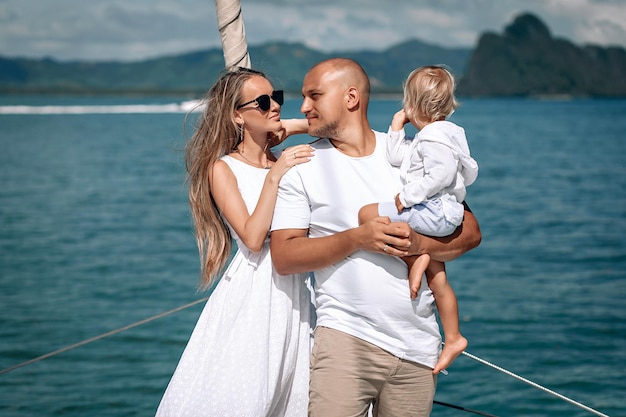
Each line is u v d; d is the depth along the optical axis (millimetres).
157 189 28375
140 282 13680
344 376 2705
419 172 2764
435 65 2939
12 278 13961
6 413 7469
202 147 3090
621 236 18500
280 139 3400
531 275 14195
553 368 8906
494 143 53344
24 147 47594
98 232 19234
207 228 3127
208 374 2883
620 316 11180
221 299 2973
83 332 10422
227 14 3354
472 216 2867
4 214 22094
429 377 2771
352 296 2703
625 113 132750
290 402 2980
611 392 8133
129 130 69062
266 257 2957
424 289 2750
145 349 9555
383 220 2570
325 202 2752
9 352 9516
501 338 10102
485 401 7816
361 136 2793
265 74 3184
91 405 7691
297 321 2980
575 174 33500
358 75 2748
